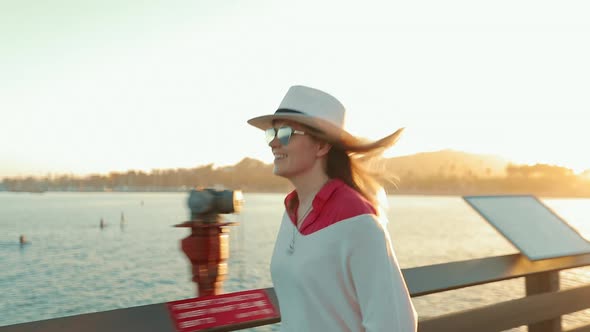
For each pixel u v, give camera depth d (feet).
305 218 4.47
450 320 8.66
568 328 11.09
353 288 4.14
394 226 520.01
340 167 4.73
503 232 10.32
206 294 7.18
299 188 4.82
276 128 4.75
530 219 11.37
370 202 4.63
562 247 10.66
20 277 230.68
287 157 4.65
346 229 4.06
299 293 4.39
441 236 397.39
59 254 315.37
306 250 4.30
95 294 187.62
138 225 562.25
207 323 6.23
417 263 240.32
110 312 5.92
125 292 190.29
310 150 4.63
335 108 4.63
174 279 215.92
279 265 4.64
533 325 10.88
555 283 10.72
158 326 5.97
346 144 4.64
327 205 4.31
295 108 4.62
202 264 7.21
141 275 228.84
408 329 3.90
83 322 5.66
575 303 10.80
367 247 3.98
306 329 4.33
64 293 190.80
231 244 7.52
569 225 11.75
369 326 3.88
